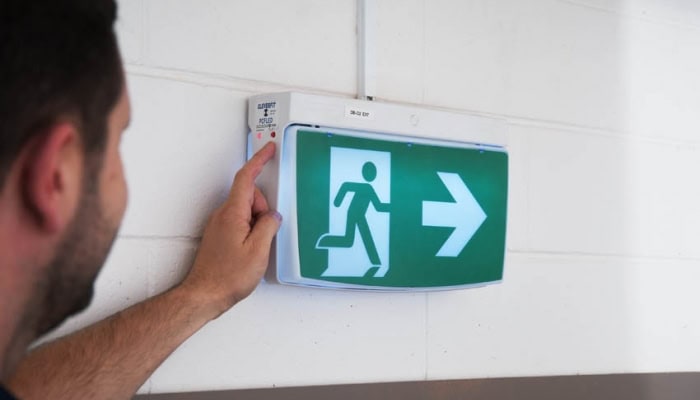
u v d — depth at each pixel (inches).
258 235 43.0
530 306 57.1
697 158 67.2
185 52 45.6
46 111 18.7
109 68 20.5
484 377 54.4
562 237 59.1
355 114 47.5
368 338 50.3
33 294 19.6
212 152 46.2
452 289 50.9
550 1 60.2
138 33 44.3
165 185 44.6
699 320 65.7
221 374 45.3
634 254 62.7
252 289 42.9
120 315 39.9
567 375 57.8
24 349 19.9
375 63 51.8
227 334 45.8
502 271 52.8
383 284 48.1
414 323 52.0
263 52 48.2
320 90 50.1
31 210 18.9
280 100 45.6
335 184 46.6
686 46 67.4
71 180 19.5
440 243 50.3
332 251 46.3
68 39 19.3
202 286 41.9
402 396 50.5
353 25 51.8
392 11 52.9
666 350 63.6
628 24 64.3
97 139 20.2
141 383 39.2
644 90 64.6
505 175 53.4
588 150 61.1
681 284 65.0
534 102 58.7
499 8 57.7
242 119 47.3
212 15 46.6
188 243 45.2
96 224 20.9
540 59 59.3
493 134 52.9
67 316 21.4
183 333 40.7
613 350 60.8
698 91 67.7
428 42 54.2
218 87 46.6
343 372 49.1
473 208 51.7
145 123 44.2
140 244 43.7
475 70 56.2
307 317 48.3
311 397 47.6
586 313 59.7
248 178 44.1
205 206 45.8
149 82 44.4
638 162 63.7
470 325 54.2
